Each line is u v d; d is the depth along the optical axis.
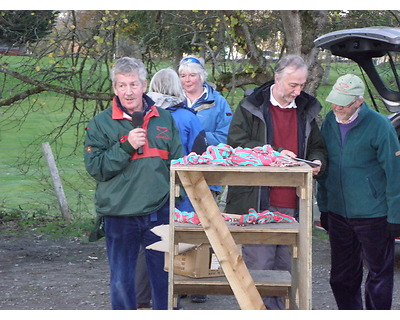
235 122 4.64
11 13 9.90
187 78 5.90
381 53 5.67
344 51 5.60
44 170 16.22
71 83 10.05
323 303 6.27
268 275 4.59
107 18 9.62
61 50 9.90
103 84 10.05
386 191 4.43
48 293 6.56
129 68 4.21
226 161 3.97
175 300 4.57
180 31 10.52
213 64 10.11
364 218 4.53
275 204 4.68
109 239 4.34
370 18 10.52
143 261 5.31
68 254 8.49
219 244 3.86
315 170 4.46
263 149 4.14
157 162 4.27
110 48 9.92
